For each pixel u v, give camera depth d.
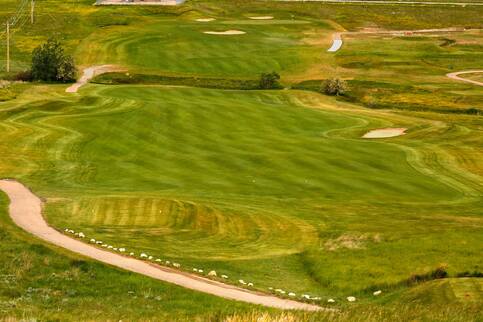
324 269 39.94
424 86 129.38
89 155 71.81
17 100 98.88
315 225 48.97
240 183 61.72
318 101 112.69
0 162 67.69
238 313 26.77
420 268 38.72
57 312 28.20
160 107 93.50
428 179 65.25
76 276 35.31
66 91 109.38
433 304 32.59
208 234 47.38
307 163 68.75
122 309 29.88
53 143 75.50
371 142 80.31
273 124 89.31
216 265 40.50
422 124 95.06
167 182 62.06
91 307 30.09
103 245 42.53
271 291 35.94
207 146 75.50
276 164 68.00
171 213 50.94
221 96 111.62
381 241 44.09
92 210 51.34
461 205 56.72
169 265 39.28
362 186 61.66
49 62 120.75
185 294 33.41
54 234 44.34
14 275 34.69
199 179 63.03
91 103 96.88
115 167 67.50
